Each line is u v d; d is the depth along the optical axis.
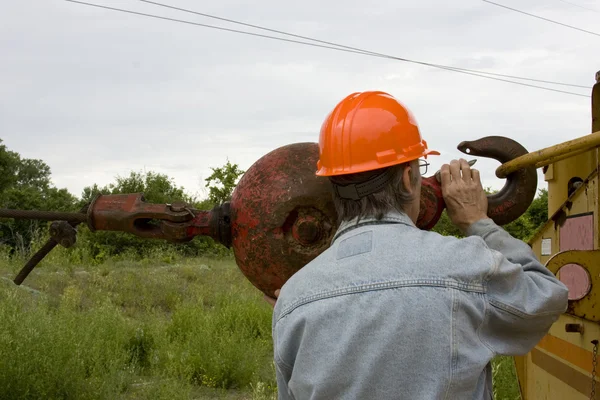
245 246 2.30
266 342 9.03
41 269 14.28
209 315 9.80
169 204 2.43
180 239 2.43
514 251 1.75
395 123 1.72
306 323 1.54
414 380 1.43
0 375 5.71
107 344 7.59
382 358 1.44
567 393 3.15
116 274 14.85
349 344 1.47
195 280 15.67
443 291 1.46
